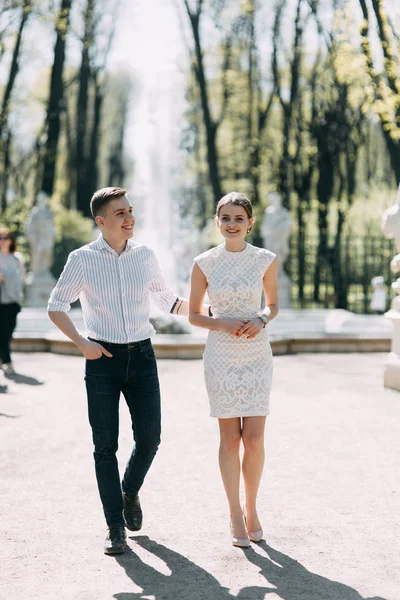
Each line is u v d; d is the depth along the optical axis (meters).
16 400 9.38
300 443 7.00
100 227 4.46
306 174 31.08
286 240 22.81
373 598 3.71
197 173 33.50
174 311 4.72
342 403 9.12
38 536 4.64
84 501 5.34
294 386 10.49
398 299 10.26
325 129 30.08
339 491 5.53
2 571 4.09
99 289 4.38
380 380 11.08
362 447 6.85
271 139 32.03
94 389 4.39
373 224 33.16
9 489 5.63
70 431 7.60
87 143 38.31
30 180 40.59
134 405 4.50
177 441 7.11
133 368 4.42
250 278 4.57
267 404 4.59
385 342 15.04
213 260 4.61
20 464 6.34
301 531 4.70
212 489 5.60
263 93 32.56
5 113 31.81
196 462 6.36
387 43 17.62
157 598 3.73
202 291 4.63
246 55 30.78
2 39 30.75
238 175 33.03
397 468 6.13
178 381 10.90
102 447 4.42
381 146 35.88
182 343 13.43
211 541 4.55
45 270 23.33
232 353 4.53
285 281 23.06
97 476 4.45
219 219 4.60
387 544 4.47
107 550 4.32
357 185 37.22
